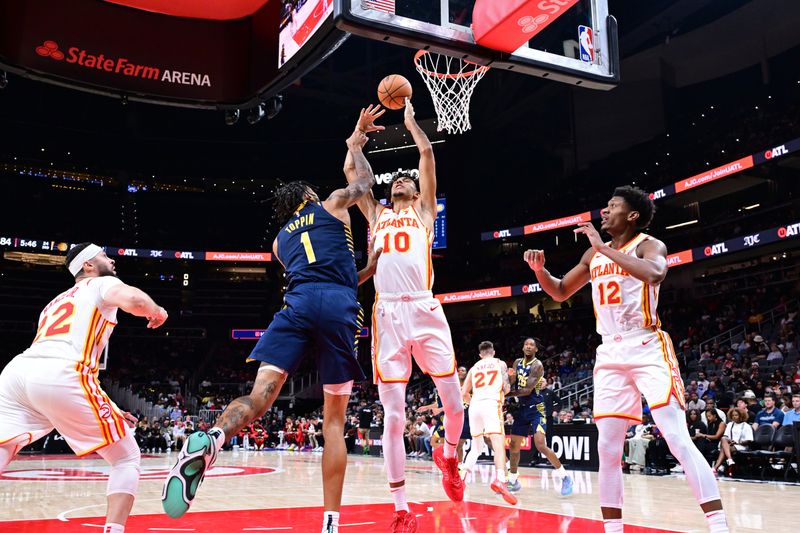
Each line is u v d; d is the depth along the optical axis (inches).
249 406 104.3
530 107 1086.4
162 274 1381.6
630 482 347.3
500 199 1232.2
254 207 1429.6
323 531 111.6
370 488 293.0
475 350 1142.3
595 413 128.8
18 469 435.2
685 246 1008.2
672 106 1024.9
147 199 1374.3
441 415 405.1
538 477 371.9
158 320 118.8
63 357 110.1
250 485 311.6
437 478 359.6
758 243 776.9
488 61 235.8
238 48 306.5
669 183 966.4
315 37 247.9
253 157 1346.0
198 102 309.3
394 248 152.9
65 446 806.5
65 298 117.6
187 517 188.2
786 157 775.1
